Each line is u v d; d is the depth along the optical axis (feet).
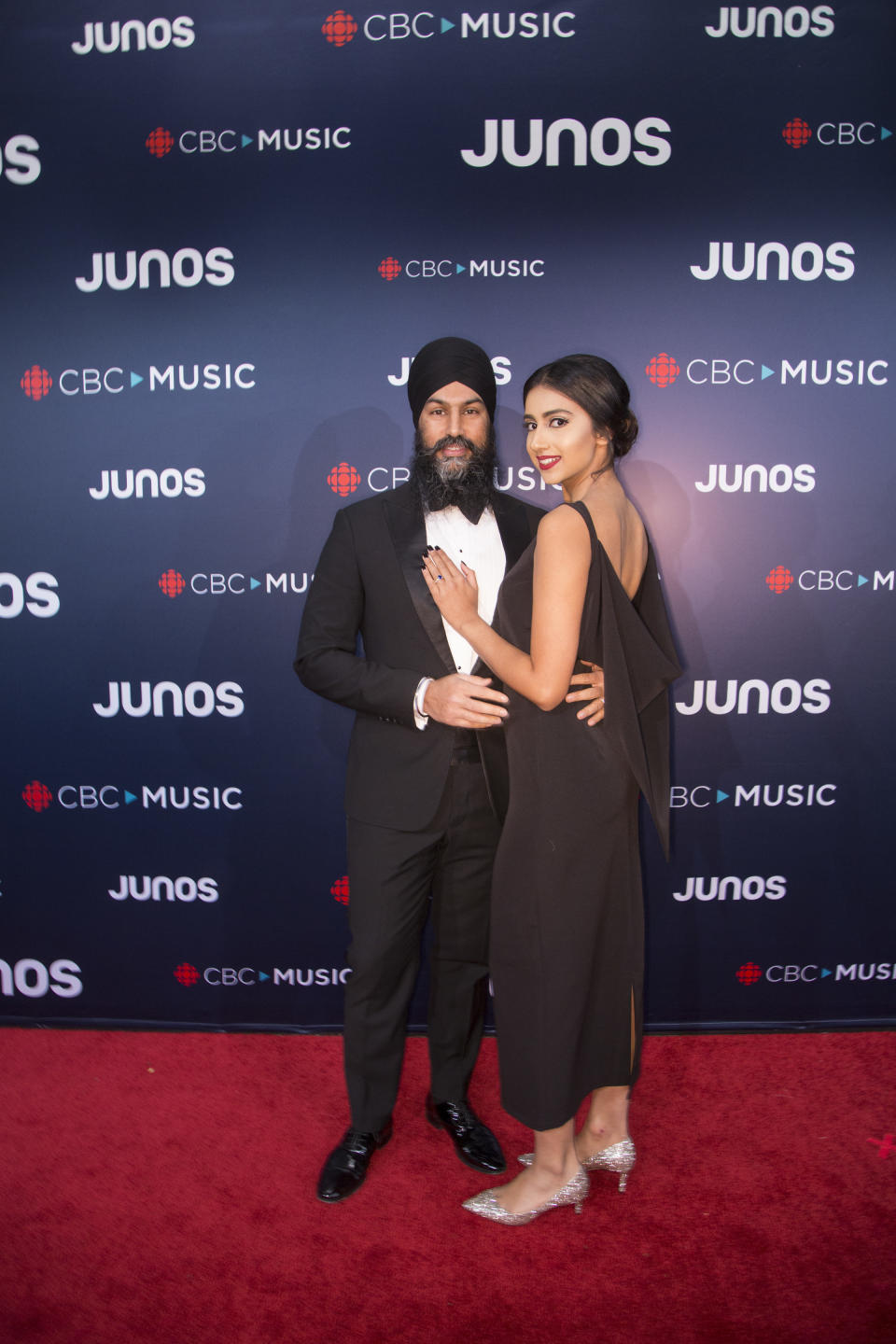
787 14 7.19
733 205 7.38
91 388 7.71
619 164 7.34
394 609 6.01
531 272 7.45
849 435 7.65
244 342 7.59
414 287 7.48
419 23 7.23
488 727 5.72
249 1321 5.04
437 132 7.33
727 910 8.16
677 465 7.64
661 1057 7.77
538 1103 5.37
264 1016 8.33
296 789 8.05
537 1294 5.21
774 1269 5.37
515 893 5.33
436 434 5.94
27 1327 4.99
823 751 8.00
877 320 7.53
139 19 7.33
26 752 8.11
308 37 7.29
